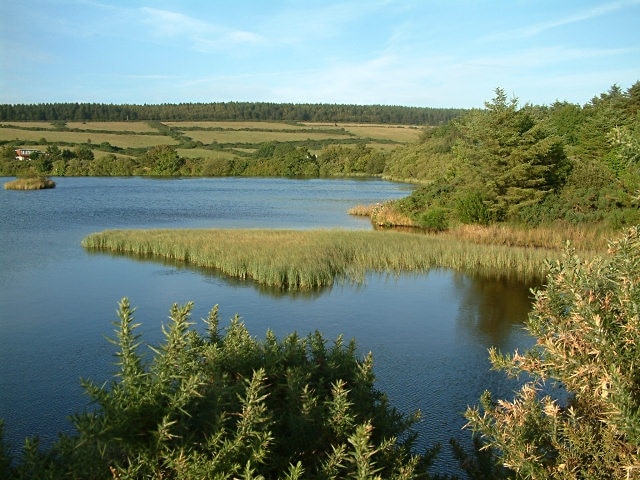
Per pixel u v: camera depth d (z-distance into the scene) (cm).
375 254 2842
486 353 1571
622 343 411
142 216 4966
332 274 2581
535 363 467
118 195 7088
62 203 5938
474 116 5625
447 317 1950
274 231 3566
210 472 366
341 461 460
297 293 2289
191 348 520
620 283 440
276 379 534
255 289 2344
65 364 1446
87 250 3159
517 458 421
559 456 438
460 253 2914
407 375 1397
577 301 420
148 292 2255
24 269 2652
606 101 7556
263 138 15862
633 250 457
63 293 2211
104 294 2206
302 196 7338
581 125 6856
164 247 3034
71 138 13600
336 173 12475
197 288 2344
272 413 430
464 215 4041
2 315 1894
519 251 2886
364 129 18362
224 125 17625
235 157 13025
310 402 477
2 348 1564
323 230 3709
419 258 2844
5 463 394
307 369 562
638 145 696
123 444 367
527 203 4003
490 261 2864
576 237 3244
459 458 616
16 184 7662
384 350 1595
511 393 1279
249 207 5922
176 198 6856
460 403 1228
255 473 416
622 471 380
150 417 381
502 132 4197
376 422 538
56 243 3388
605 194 3834
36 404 1210
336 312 2009
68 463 381
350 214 5362
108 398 375
